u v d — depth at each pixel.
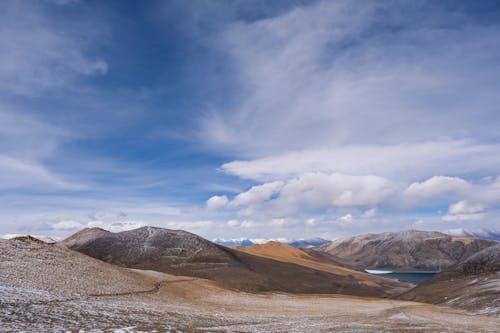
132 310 36.44
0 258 45.97
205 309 48.84
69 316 28.67
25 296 33.50
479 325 44.16
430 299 101.50
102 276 53.34
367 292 166.62
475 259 134.62
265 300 69.75
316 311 59.53
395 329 36.53
